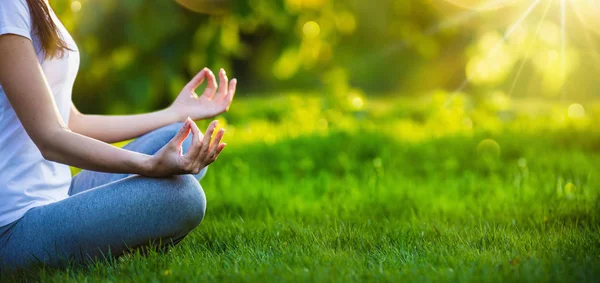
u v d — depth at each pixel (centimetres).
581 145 933
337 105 1230
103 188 346
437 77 1992
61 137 331
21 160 347
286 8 1214
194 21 1154
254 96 2073
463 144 922
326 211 547
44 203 352
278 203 594
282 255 375
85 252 347
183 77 1237
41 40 342
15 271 346
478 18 1451
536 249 384
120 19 1033
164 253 377
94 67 1145
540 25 1466
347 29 1493
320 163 812
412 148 893
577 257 354
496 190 637
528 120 1173
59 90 360
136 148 405
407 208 561
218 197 616
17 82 328
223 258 376
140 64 1162
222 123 1118
